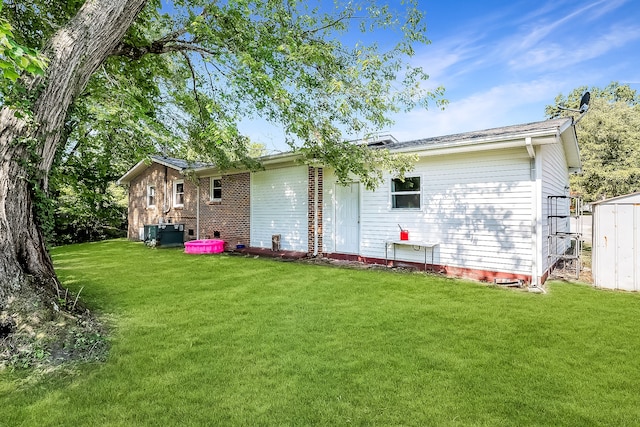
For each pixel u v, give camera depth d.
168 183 15.75
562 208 10.13
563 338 3.88
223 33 6.44
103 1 4.49
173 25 7.41
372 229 9.08
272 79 5.93
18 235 4.02
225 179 12.98
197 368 3.16
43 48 4.21
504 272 6.91
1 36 2.44
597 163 18.98
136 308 5.07
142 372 3.09
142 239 15.77
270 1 6.49
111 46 4.73
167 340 3.84
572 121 7.57
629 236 6.22
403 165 6.81
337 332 4.09
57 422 2.37
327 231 10.13
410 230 8.34
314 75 6.55
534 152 6.52
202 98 8.12
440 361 3.29
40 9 6.36
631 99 30.56
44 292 4.03
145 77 8.14
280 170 11.20
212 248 11.73
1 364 3.15
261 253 10.99
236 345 3.70
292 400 2.63
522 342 3.76
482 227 7.21
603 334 4.00
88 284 6.70
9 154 3.95
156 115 8.63
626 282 6.23
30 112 3.83
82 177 12.84
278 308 5.08
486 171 7.16
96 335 3.83
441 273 7.77
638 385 2.85
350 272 7.93
